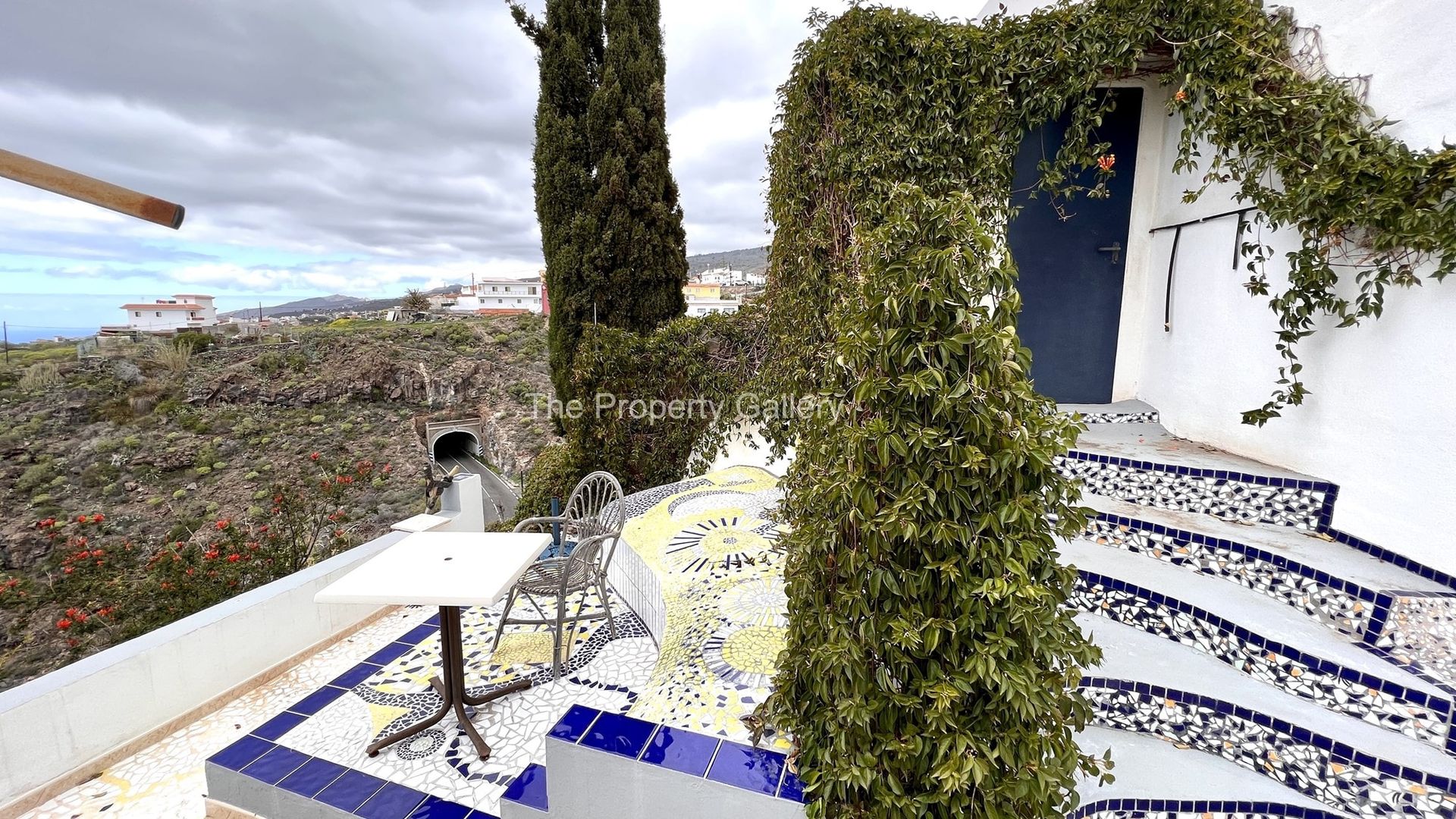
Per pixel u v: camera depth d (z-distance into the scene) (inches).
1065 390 157.8
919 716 53.9
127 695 104.1
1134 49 115.5
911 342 53.1
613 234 253.1
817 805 57.9
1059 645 51.6
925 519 53.3
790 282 159.9
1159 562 98.6
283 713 111.2
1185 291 133.3
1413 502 80.1
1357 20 90.1
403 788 91.6
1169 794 65.7
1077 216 151.8
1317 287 93.1
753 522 148.7
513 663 127.3
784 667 65.7
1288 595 83.4
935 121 128.6
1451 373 75.5
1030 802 51.7
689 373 220.8
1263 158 99.3
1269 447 107.2
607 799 68.9
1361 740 62.7
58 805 93.3
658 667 98.0
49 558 220.7
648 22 254.8
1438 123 77.5
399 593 85.9
